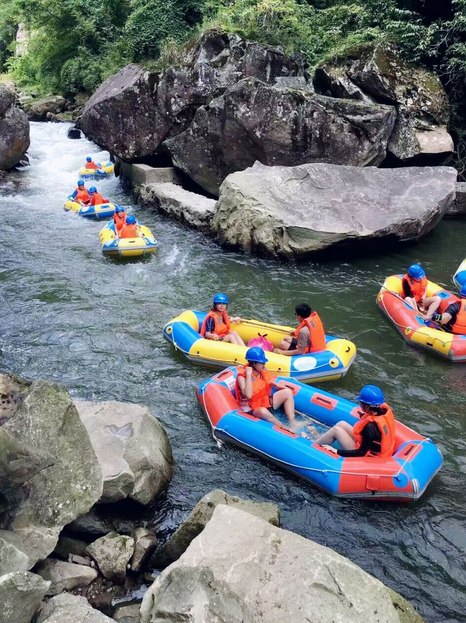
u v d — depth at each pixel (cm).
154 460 536
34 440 432
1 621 327
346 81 1527
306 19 1822
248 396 630
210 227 1275
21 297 972
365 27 1712
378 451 552
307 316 754
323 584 362
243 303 970
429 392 733
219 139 1448
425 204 1186
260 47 1597
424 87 1480
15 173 1864
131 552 443
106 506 502
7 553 362
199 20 2216
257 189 1198
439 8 1631
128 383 738
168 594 355
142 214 1455
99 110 1633
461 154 1581
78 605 358
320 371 739
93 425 547
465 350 793
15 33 3988
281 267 1117
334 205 1173
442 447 628
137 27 2181
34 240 1247
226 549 384
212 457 605
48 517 413
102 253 1177
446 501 549
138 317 911
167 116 1592
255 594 354
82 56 2719
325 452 564
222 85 1573
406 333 848
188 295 994
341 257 1169
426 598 452
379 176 1258
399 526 521
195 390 725
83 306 944
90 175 1839
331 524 524
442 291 910
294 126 1369
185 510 528
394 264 1143
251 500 518
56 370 762
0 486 385
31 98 2859
